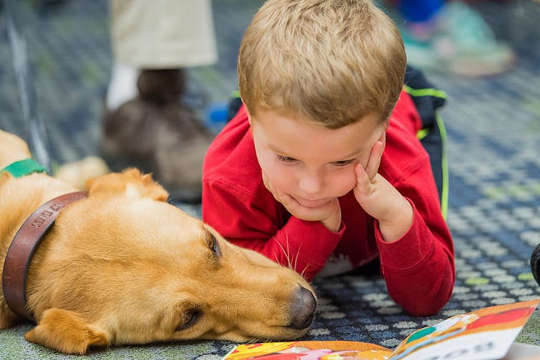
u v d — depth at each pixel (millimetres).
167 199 1808
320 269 1774
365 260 1923
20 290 1591
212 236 1633
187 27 2795
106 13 5117
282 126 1347
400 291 1689
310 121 1315
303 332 1605
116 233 1581
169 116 2797
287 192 1492
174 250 1551
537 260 1624
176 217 1630
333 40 1370
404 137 1736
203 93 3256
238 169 1730
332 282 2006
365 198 1525
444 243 1732
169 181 2654
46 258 1599
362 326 1731
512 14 4277
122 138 2826
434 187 1743
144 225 1590
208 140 2738
